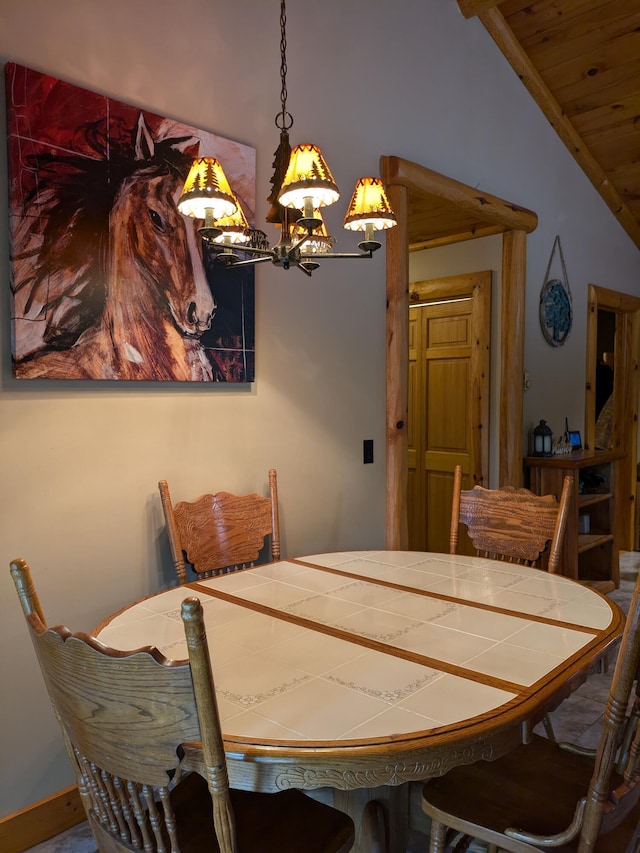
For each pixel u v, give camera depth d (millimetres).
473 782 1435
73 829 1957
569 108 4023
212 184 1513
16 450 1843
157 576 2186
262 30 2422
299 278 2625
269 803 1371
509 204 3580
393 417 3031
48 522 1916
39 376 1848
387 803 1457
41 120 1822
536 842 1209
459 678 1253
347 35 2744
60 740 1960
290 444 2627
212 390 2332
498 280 3809
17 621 1857
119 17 2004
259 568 2113
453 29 3291
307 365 2678
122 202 2004
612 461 4227
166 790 989
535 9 3418
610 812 1108
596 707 2701
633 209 4938
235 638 1470
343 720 1095
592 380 4785
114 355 2006
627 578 4613
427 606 1692
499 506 2393
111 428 2049
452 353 4105
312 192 1468
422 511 4363
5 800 1851
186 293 2191
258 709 1135
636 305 5340
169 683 900
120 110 1991
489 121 3566
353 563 2176
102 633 1508
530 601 1734
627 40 3469
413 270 4273
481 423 3891
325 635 1484
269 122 2463
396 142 2992
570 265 4418
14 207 1777
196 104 2219
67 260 1887
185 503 2160
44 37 1842
